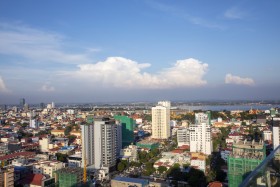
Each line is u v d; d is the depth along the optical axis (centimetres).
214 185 19162
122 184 19675
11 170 19975
